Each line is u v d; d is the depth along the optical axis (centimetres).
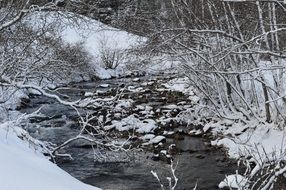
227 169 996
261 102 1292
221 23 1189
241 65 1167
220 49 1168
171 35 1201
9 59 1152
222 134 1211
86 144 1225
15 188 413
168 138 1273
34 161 550
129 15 1330
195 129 1325
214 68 1129
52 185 453
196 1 1232
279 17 1014
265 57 1140
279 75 1069
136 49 1275
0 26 1030
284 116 1087
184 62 1277
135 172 1013
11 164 477
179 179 959
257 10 1066
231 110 1281
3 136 686
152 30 1219
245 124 1199
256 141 1066
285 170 570
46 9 1053
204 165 1034
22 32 1199
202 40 1246
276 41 976
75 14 1078
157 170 1024
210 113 1371
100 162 1080
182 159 1087
